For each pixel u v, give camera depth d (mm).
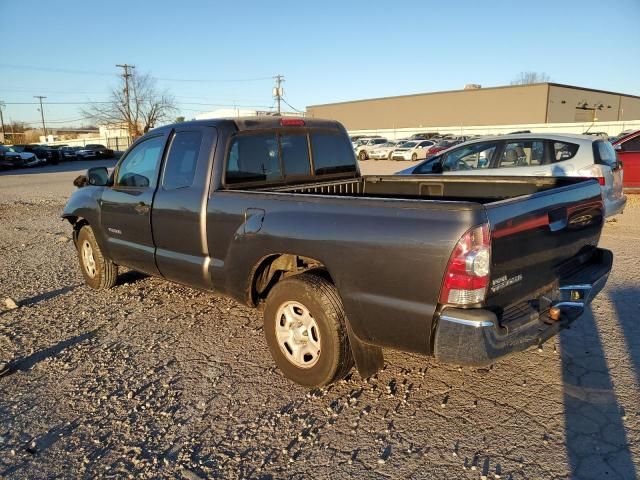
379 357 3535
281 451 3020
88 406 3547
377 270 3045
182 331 4793
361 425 3254
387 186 5395
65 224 11531
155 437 3180
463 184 4832
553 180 4234
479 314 2742
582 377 3740
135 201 4918
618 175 7809
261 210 3719
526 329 2988
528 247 3102
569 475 2742
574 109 63156
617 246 7480
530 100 59500
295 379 3676
